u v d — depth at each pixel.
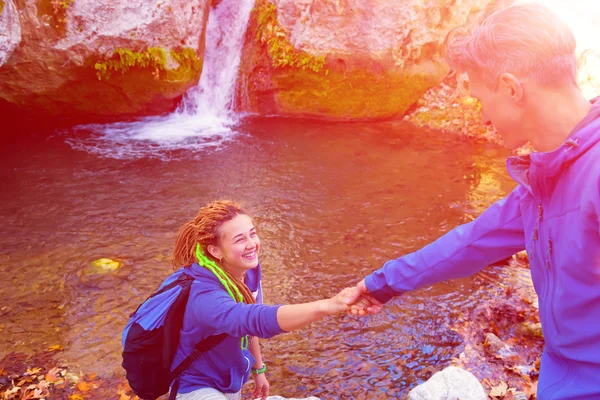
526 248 1.72
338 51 10.51
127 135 9.88
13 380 4.12
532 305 5.03
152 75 9.90
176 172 8.27
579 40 10.11
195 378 2.43
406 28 10.26
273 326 2.12
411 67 10.82
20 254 6.00
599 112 1.43
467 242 2.00
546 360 1.66
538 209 1.61
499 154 9.09
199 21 10.19
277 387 4.07
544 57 1.47
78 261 5.87
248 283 2.63
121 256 5.98
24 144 9.32
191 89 10.89
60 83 9.70
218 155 8.99
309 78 10.68
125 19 9.48
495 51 1.54
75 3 9.20
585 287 1.46
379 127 10.62
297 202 7.33
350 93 10.73
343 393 4.02
